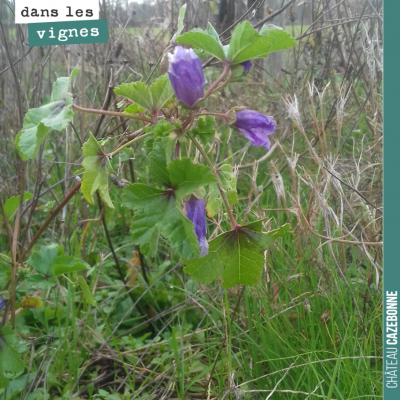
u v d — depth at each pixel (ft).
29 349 5.68
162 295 6.80
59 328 5.61
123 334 6.38
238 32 3.25
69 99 3.41
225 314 5.69
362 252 6.66
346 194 6.98
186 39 3.38
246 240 3.51
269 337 5.39
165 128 3.14
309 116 8.64
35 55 9.39
